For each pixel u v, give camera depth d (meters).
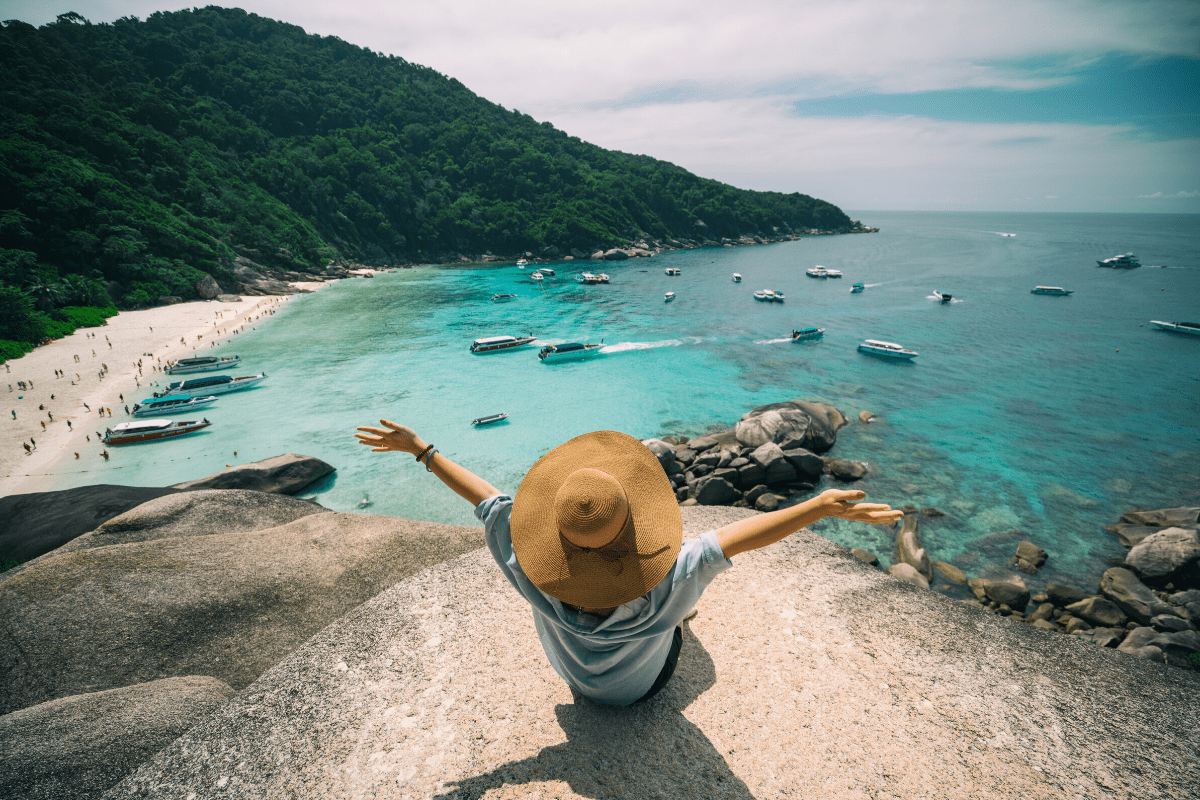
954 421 35.97
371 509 26.67
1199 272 103.75
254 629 5.77
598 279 100.69
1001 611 19.03
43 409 38.88
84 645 5.37
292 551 6.84
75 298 66.50
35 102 94.06
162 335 59.94
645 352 54.28
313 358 52.81
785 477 28.44
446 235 142.88
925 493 27.05
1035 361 48.94
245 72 152.12
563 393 43.03
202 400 39.97
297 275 102.69
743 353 53.28
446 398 42.25
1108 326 61.03
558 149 192.12
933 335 58.75
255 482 26.59
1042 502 26.09
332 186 130.00
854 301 79.19
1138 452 31.25
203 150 119.56
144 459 32.31
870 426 35.38
